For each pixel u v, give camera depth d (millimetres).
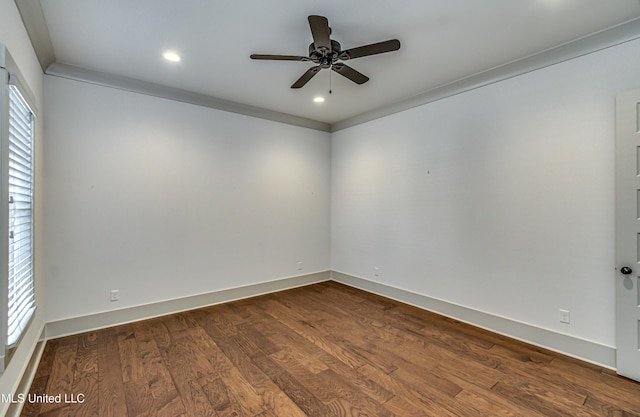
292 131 4801
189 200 3818
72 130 3086
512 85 3033
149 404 2025
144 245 3502
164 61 2975
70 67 3041
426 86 3600
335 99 4023
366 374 2393
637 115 2291
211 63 3020
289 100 4059
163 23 2357
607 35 2439
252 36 2545
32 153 2324
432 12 2223
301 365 2520
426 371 2434
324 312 3742
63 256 3033
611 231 2457
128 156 3404
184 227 3781
